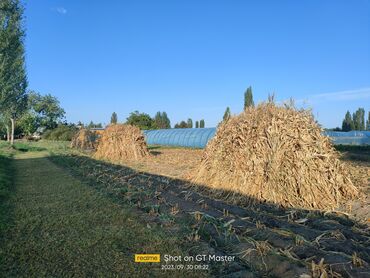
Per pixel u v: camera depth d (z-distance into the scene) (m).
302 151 8.84
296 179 8.57
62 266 4.95
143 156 23.23
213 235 6.29
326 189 8.43
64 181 12.45
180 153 27.39
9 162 20.98
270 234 6.14
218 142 11.16
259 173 8.90
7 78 30.19
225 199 9.23
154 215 7.74
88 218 7.37
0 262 5.08
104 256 5.30
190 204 8.93
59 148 35.84
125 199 9.30
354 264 4.83
